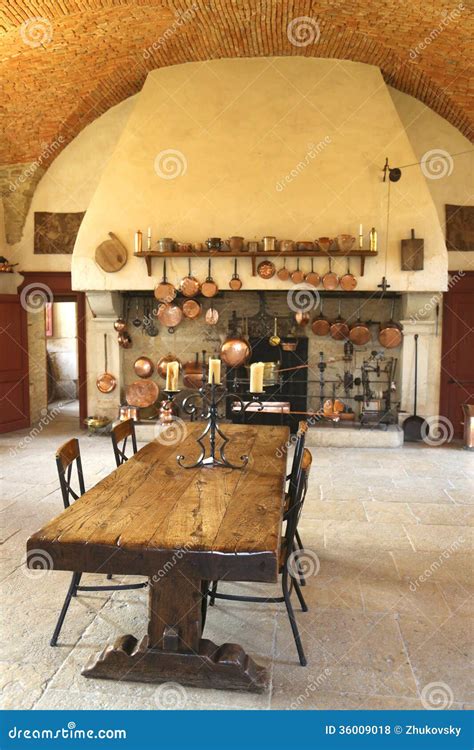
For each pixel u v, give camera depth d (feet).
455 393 24.25
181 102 22.09
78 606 9.92
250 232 21.89
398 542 12.85
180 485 8.82
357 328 23.12
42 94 21.95
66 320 37.37
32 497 16.02
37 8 17.54
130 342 25.08
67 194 25.61
